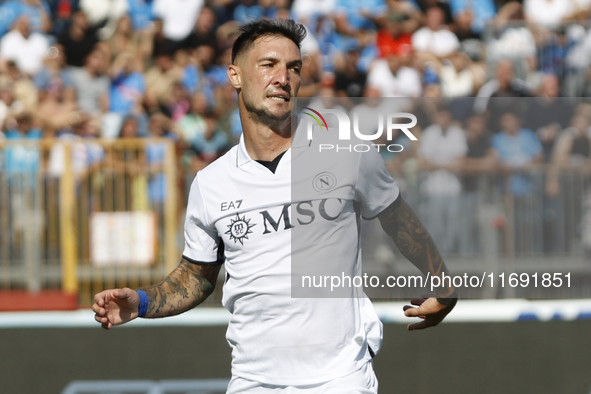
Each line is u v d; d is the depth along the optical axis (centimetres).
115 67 2648
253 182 867
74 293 1939
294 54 873
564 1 2847
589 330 1831
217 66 2720
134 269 1991
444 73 2589
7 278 1983
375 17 2792
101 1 2812
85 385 1856
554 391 1828
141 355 1864
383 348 1830
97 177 1995
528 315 1838
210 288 962
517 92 2183
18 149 1992
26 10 2812
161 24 2772
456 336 1841
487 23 2298
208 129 2456
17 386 1861
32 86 2592
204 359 1861
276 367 852
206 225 907
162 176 2002
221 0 2817
